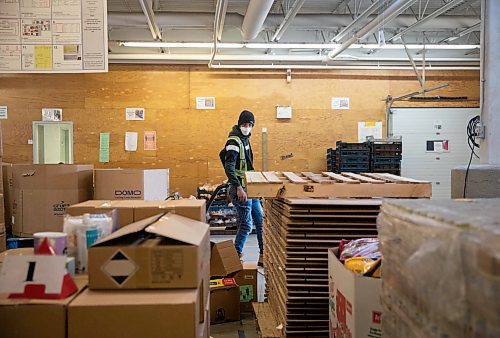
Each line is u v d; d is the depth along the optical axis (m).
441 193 9.16
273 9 7.49
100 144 8.83
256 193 3.29
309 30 8.27
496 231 0.93
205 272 1.95
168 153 8.91
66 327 1.50
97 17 3.34
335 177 3.61
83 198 3.23
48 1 3.32
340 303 2.17
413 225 1.27
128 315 1.50
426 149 9.17
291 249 2.98
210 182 8.93
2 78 8.73
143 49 8.45
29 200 3.23
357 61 8.85
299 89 9.06
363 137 9.12
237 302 4.00
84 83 8.82
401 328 1.36
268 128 9.05
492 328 0.89
